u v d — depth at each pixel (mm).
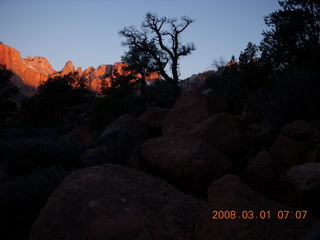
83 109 29469
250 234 2377
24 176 7031
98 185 3498
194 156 5473
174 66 35594
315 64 9211
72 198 3123
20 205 4379
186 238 2941
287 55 12156
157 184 4141
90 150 8844
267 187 5008
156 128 12117
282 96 7848
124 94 36469
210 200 3121
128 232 2789
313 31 11664
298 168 4195
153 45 37469
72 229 2760
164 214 3281
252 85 12695
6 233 4207
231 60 18078
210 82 20766
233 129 7188
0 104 31844
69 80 40031
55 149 7996
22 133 15578
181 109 9547
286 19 12789
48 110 32844
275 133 6941
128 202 3309
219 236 2490
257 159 5484
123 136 7211
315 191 3582
